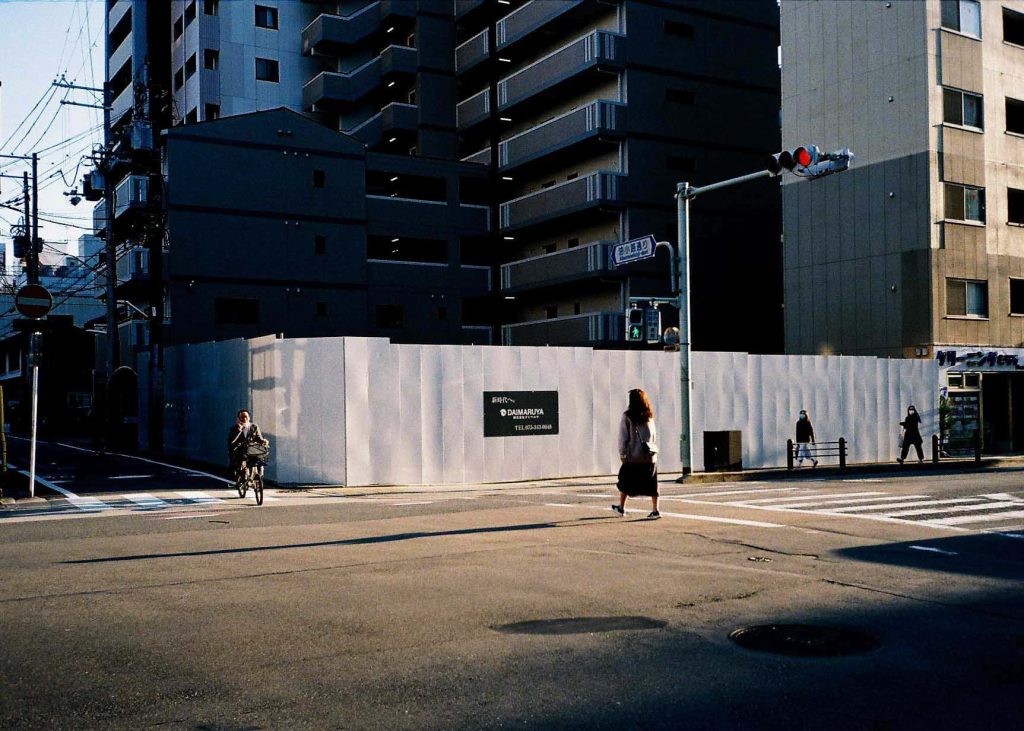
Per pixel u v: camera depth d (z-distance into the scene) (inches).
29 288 682.8
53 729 179.2
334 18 1827.0
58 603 291.3
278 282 1510.8
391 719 183.0
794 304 1350.9
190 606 285.7
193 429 1059.9
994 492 647.8
